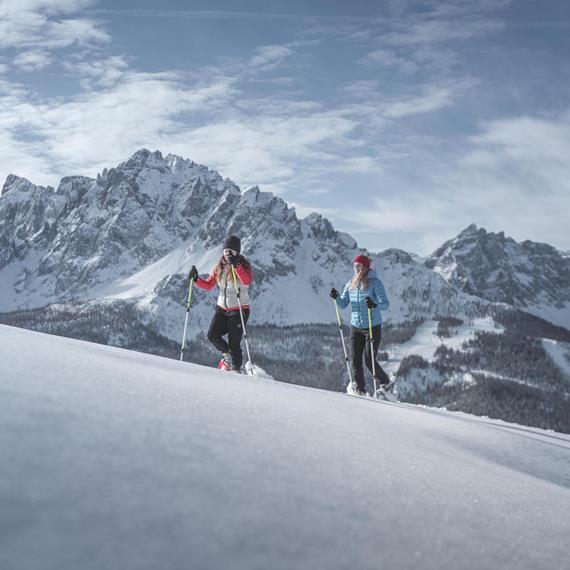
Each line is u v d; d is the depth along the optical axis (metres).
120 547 0.77
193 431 1.49
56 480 0.94
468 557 1.15
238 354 8.07
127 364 3.07
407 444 2.79
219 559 0.81
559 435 6.90
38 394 1.48
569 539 1.66
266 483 1.22
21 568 0.66
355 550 1.00
